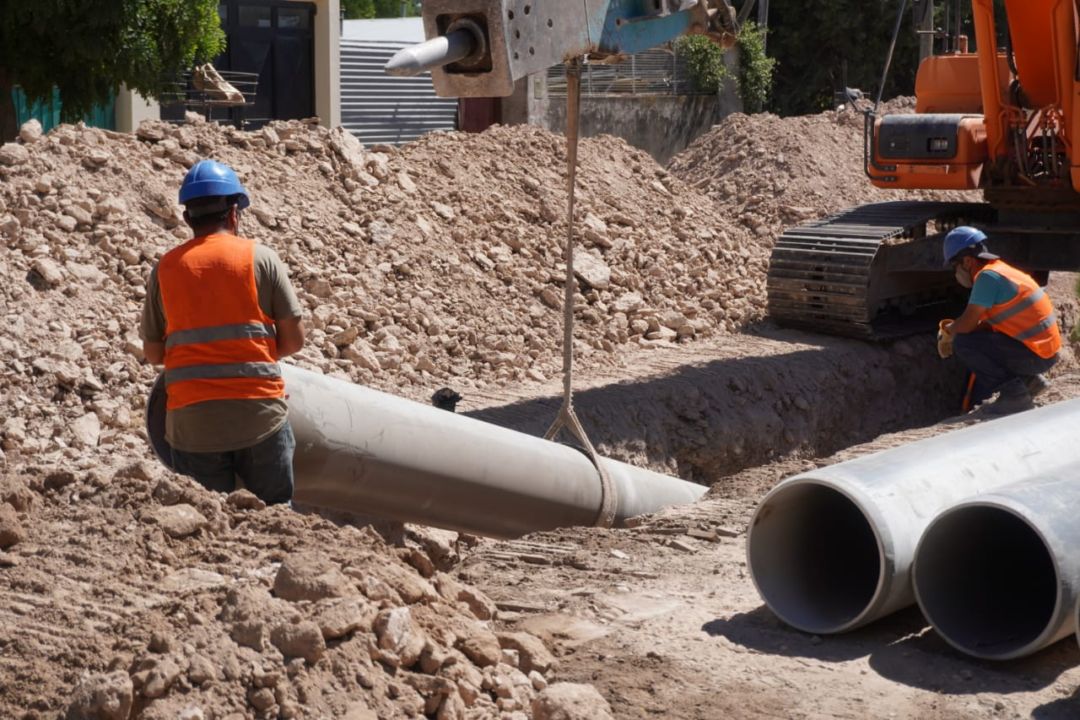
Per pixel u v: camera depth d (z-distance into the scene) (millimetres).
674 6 7012
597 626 4887
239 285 5441
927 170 11984
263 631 3779
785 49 37312
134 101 22219
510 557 5957
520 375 10742
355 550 4570
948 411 13320
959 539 4828
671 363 11555
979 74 12328
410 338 10539
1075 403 6293
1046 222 12094
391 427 6547
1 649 3900
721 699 4215
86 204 9852
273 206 10961
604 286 12422
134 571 4398
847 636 4836
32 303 8820
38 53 16766
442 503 6855
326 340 9938
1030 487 4598
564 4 6141
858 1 36312
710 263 14055
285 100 24812
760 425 11148
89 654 3859
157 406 6012
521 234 12539
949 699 4266
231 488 5578
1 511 4566
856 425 12195
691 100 30406
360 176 12000
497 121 27250
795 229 13109
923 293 13617
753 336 12883
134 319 9219
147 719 3502
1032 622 4777
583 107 27703
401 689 3775
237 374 5445
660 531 6504
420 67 5340
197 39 17703
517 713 3895
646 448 10180
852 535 5555
